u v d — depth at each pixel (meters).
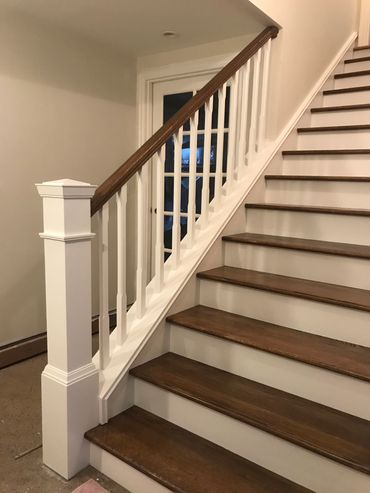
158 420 1.79
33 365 2.73
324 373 1.57
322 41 3.19
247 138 2.80
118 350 1.89
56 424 1.67
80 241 1.58
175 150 2.02
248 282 1.97
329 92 3.22
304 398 1.63
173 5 2.43
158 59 3.39
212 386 1.72
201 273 2.14
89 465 1.74
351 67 3.55
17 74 2.64
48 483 1.65
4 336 2.74
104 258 1.75
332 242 2.18
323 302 1.75
